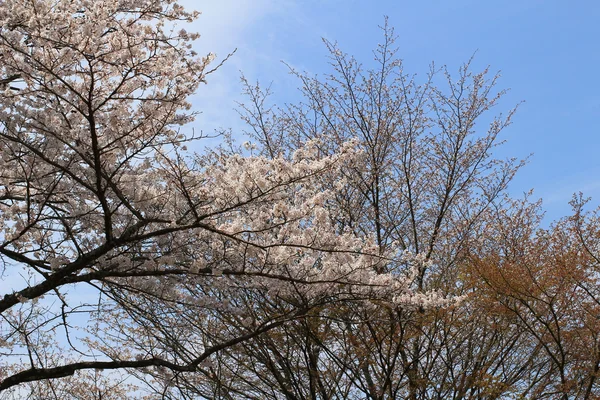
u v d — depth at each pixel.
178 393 8.45
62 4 6.25
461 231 11.14
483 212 11.66
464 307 9.69
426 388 8.70
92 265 6.00
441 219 11.85
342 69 12.39
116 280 6.37
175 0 6.86
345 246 6.23
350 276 6.51
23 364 10.04
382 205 11.67
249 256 6.24
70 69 5.45
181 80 5.79
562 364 8.73
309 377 8.01
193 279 6.18
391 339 8.12
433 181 12.24
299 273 6.41
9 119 5.56
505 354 9.47
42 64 4.93
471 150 12.31
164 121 5.62
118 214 6.01
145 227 6.32
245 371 8.76
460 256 10.66
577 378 9.45
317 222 6.04
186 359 6.33
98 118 5.68
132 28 5.57
